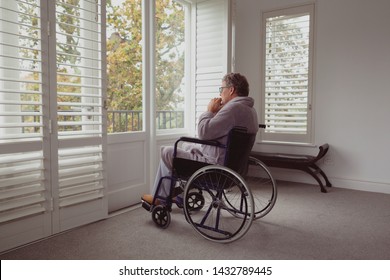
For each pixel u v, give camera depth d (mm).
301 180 3709
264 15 3832
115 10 2629
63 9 2061
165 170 2281
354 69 3346
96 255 1772
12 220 1816
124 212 2549
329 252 1842
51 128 1947
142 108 2906
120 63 2693
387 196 3098
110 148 2545
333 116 3492
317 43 3537
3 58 1782
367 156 3326
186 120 3459
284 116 3801
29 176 1876
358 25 3295
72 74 2037
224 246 1914
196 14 3326
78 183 2143
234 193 3150
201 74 3320
